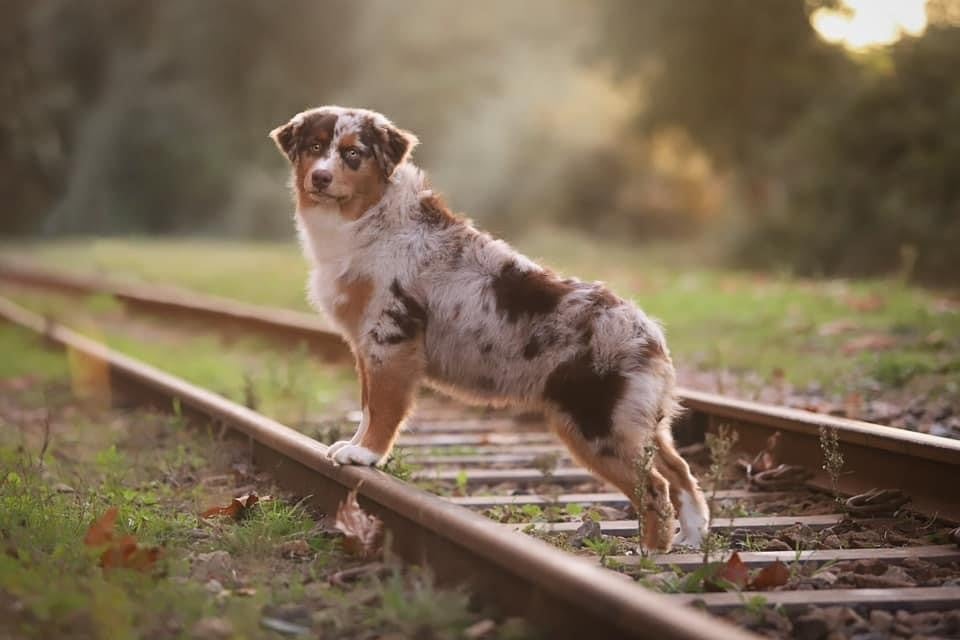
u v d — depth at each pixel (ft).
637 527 21.36
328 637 15.14
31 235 185.57
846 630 15.64
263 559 18.63
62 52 185.68
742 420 27.78
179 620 15.35
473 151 147.54
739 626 15.74
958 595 16.71
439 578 16.96
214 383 41.34
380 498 18.95
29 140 182.19
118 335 59.52
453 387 21.54
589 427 19.79
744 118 115.85
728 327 50.88
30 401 37.73
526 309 20.48
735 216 107.65
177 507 22.88
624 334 19.83
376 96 160.86
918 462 22.44
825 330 47.14
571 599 13.97
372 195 21.99
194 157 179.42
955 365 36.96
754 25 111.86
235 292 77.30
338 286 22.00
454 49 159.84
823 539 20.85
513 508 23.29
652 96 120.98
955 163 84.99
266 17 179.93
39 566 17.40
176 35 183.21
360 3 172.45
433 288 21.27
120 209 182.19
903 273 64.80
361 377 22.58
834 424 24.48
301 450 22.63
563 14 149.38
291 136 22.86
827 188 92.63
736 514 22.70
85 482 24.62
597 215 142.41
